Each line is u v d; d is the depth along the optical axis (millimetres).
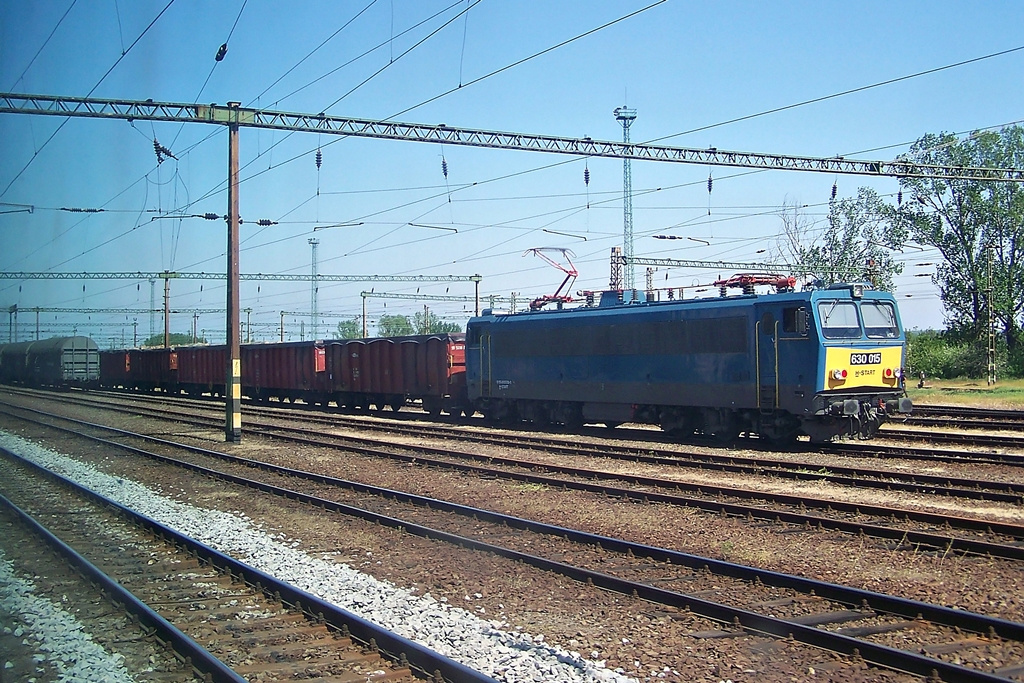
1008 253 52625
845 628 7750
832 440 21609
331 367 40156
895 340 20656
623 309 24625
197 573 10805
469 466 18516
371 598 9289
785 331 20094
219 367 48875
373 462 20688
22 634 8625
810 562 10273
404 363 35156
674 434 24031
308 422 33344
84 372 62875
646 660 7230
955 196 52781
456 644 7738
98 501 16344
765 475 16781
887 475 15961
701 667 7047
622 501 14555
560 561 10789
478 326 30062
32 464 21953
